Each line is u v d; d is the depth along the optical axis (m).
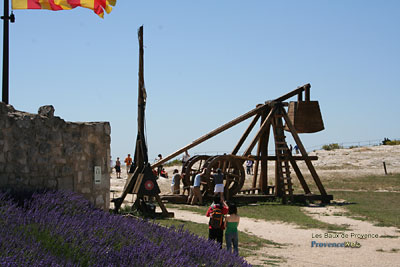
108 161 13.12
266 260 11.42
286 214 20.86
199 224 15.52
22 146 10.62
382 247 13.90
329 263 11.52
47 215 7.77
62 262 5.77
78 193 11.99
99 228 7.80
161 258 6.66
